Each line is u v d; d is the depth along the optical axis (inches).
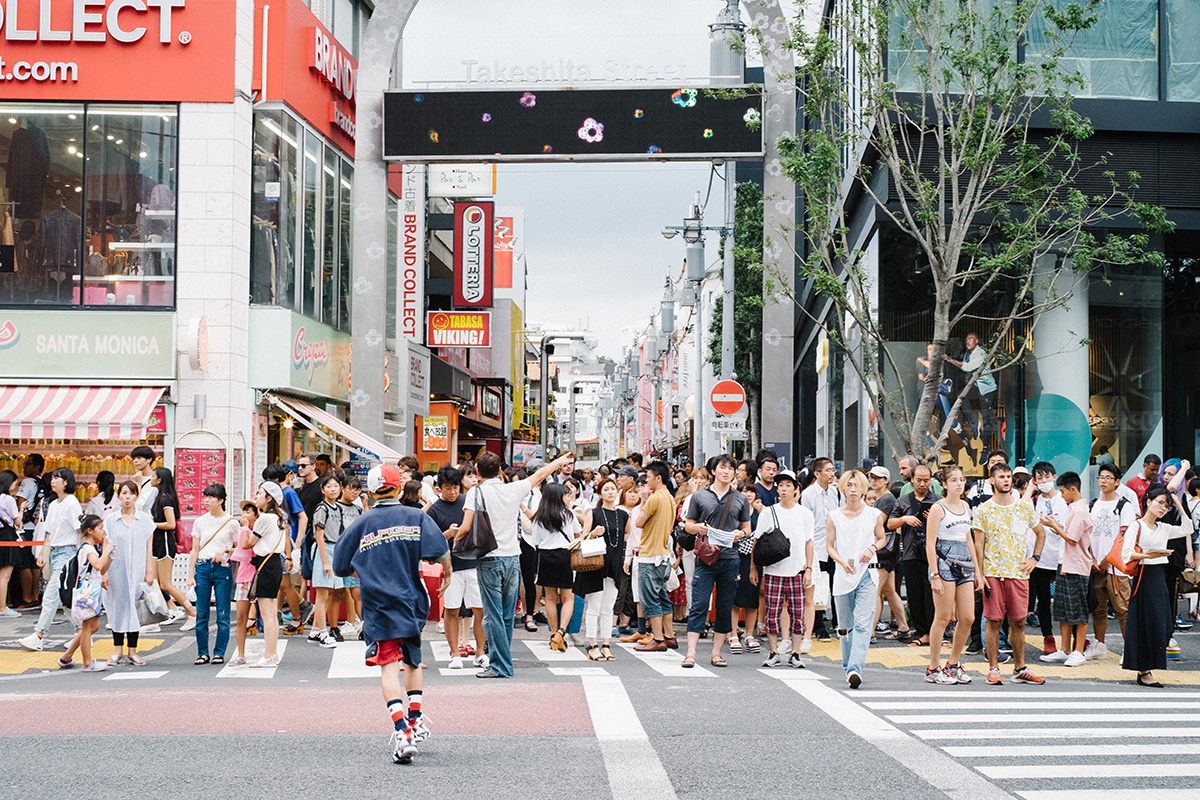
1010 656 533.0
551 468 463.2
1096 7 783.1
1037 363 794.8
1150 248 802.8
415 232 1211.2
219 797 251.1
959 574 439.5
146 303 778.8
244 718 346.9
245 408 802.8
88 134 782.5
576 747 303.1
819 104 716.0
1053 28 783.1
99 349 771.4
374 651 301.6
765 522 488.4
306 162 891.4
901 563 573.6
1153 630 439.8
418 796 251.8
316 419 833.5
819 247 699.4
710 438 1579.7
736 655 537.6
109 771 275.3
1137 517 528.7
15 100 779.4
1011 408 792.3
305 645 559.8
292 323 825.5
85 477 759.1
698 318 1453.0
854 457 920.9
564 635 545.0
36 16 778.2
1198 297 826.2
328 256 951.6
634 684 420.8
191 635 595.2
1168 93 787.4
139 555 498.9
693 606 481.1
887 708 372.5
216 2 784.3
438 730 327.0
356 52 1072.2
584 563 503.5
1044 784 265.4
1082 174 786.2
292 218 861.8
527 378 2790.4
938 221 678.5
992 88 714.2
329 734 322.3
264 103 821.2
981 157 671.8
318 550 558.6
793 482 492.1
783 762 286.4
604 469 642.8
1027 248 666.8
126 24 782.5
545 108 848.3
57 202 781.9
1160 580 442.0
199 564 502.9
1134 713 369.4
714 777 270.2
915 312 787.4
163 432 768.3
